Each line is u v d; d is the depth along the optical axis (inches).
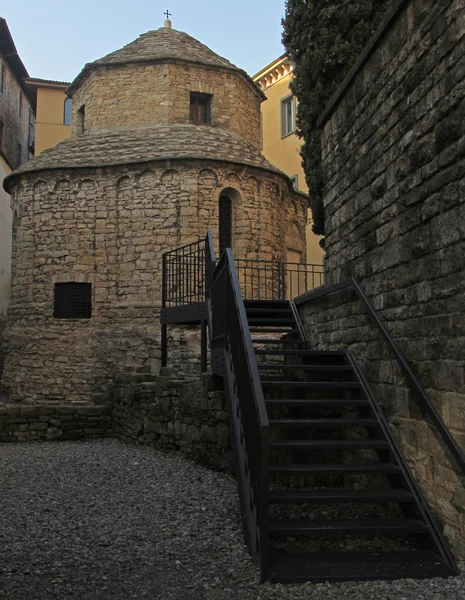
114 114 701.3
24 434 427.8
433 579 145.3
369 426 205.9
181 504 231.3
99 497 247.0
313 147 354.6
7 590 144.0
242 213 632.4
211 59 717.9
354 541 182.5
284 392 285.1
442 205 169.2
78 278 629.9
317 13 343.6
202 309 357.7
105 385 609.9
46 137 1067.9
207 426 304.3
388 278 208.4
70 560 167.0
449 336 164.1
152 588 145.3
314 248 936.9
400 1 190.5
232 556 166.9
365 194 231.9
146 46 719.1
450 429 161.8
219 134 682.2
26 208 660.7
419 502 173.2
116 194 633.0
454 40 161.8
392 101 204.8
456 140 161.3
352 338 245.6
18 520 212.8
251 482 171.2
